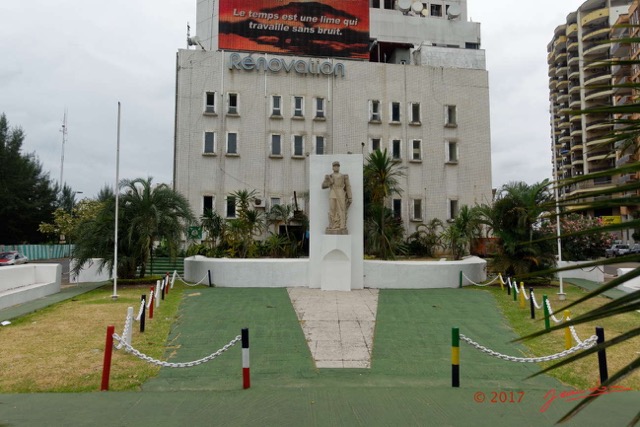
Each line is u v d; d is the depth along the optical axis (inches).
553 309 523.8
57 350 367.6
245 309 549.6
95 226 770.2
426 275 733.3
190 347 395.5
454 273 751.1
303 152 1376.7
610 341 73.2
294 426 234.2
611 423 239.8
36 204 1849.2
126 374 317.1
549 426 235.8
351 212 713.0
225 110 1347.2
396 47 1688.0
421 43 1619.1
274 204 1344.7
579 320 74.9
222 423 238.1
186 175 1316.4
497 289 722.2
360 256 711.1
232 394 284.4
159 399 273.7
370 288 718.5
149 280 789.2
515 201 762.8
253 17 1391.5
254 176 1347.2
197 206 1314.0
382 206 1078.4
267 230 1295.5
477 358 373.1
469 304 587.5
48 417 244.4
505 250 770.8
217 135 1337.4
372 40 1656.0
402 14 1692.9
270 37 1396.4
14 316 497.0
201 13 1571.1
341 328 465.7
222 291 685.9
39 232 1924.2
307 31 1418.6
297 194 1360.7
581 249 978.7
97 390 288.0
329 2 1433.3
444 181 1443.2
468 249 1194.6
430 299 621.3
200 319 497.7
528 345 404.8
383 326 474.9
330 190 705.6
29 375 310.5
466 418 246.5
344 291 682.8
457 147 1457.9
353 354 383.9
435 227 1346.0
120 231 767.1
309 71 1390.3
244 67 1357.0
